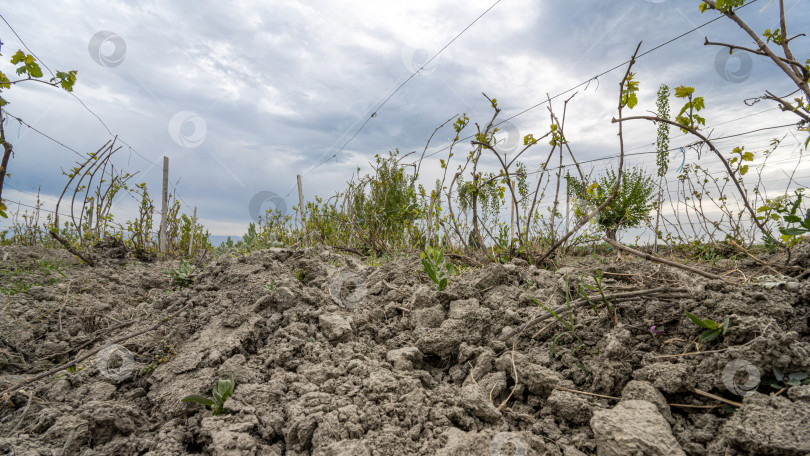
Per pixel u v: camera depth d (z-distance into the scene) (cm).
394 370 195
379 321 254
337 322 233
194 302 290
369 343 230
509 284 283
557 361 186
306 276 333
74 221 545
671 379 154
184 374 200
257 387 183
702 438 136
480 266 396
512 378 184
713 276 204
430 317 238
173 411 173
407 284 302
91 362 225
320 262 348
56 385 198
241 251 607
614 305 203
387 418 159
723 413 144
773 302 172
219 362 206
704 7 245
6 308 299
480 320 218
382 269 344
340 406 167
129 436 163
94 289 381
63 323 291
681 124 255
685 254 473
